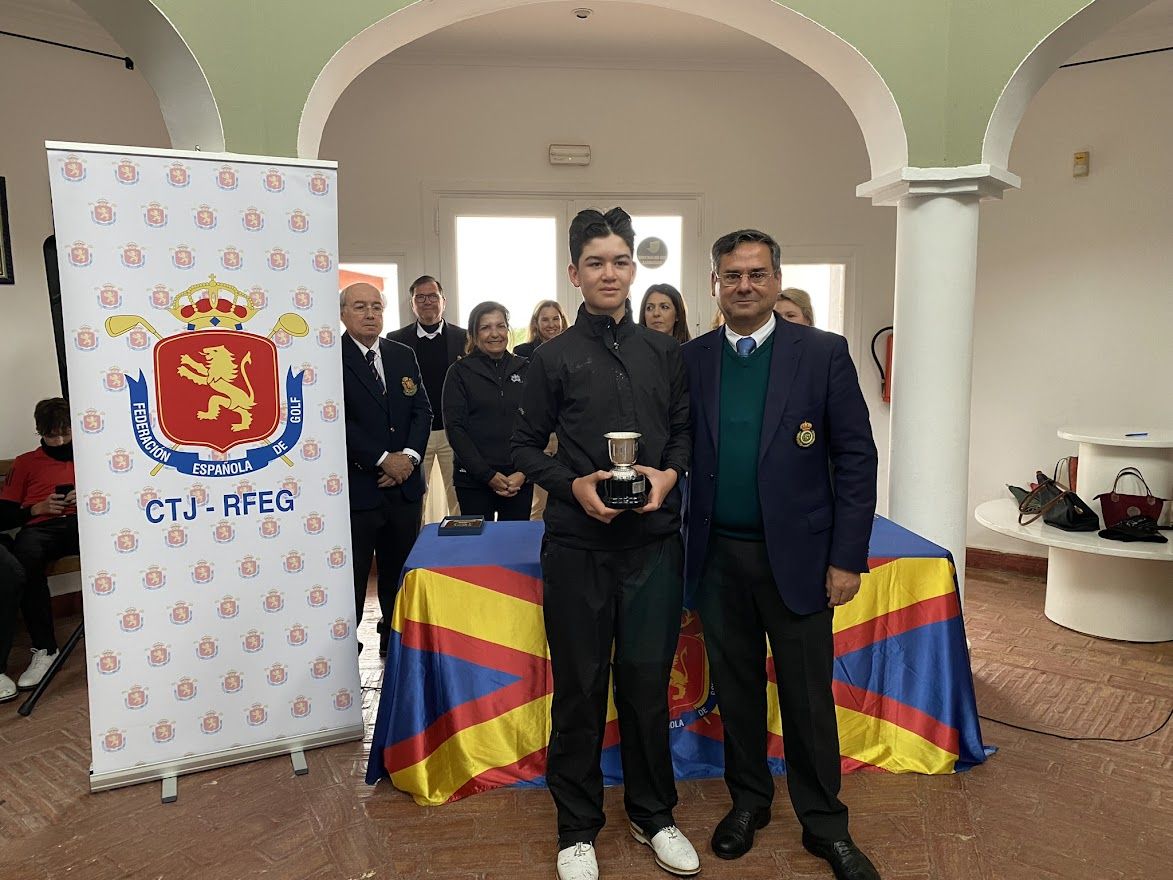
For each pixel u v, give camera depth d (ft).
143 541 7.70
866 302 17.60
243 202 7.69
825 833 6.56
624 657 6.50
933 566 8.00
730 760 7.02
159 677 7.93
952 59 9.39
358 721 8.75
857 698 8.15
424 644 7.76
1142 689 10.13
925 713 8.08
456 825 7.35
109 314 7.35
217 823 7.42
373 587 14.88
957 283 9.72
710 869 6.70
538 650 7.91
